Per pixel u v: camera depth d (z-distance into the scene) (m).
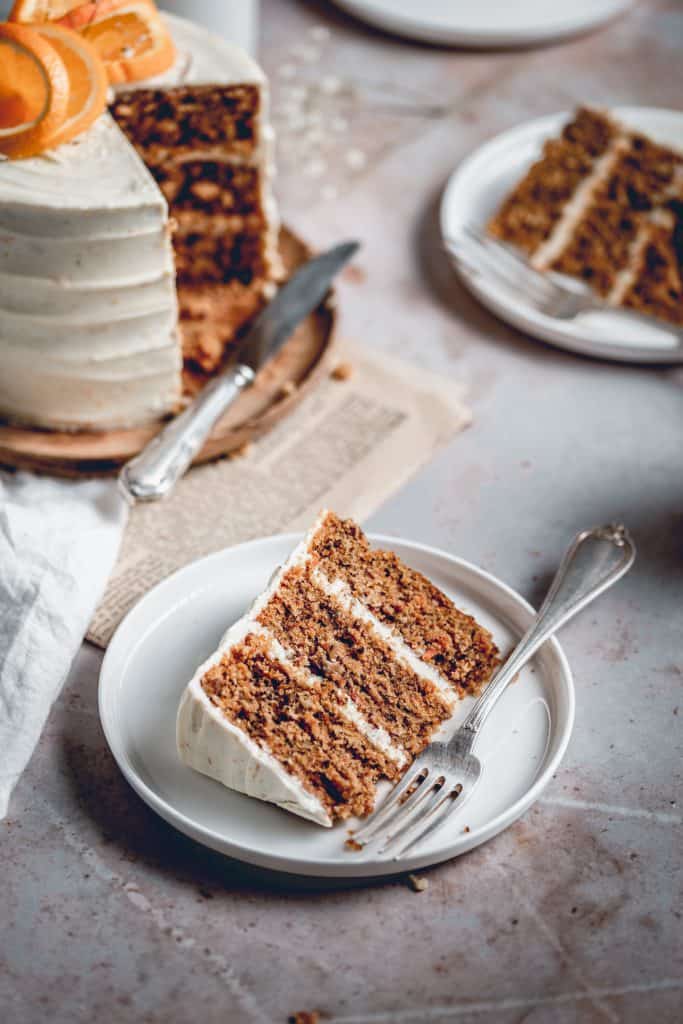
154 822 0.92
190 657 0.96
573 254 1.19
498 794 0.91
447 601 0.97
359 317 1.17
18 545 0.97
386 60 1.38
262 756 0.89
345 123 1.32
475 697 0.95
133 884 0.90
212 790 0.91
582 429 1.11
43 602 0.95
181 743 0.91
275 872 0.90
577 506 1.06
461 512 1.06
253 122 1.12
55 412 1.07
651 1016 0.86
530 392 1.13
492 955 0.88
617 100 1.35
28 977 0.86
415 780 0.91
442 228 1.20
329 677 0.94
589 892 0.90
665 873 0.91
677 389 1.14
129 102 1.10
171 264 1.04
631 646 1.00
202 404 1.06
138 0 1.09
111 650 0.94
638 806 0.93
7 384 1.06
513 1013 0.86
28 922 0.88
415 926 0.89
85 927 0.88
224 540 1.03
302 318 1.12
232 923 0.88
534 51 1.40
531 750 0.92
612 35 1.42
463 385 1.12
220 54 1.13
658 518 1.06
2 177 1.01
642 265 1.18
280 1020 0.86
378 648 0.95
